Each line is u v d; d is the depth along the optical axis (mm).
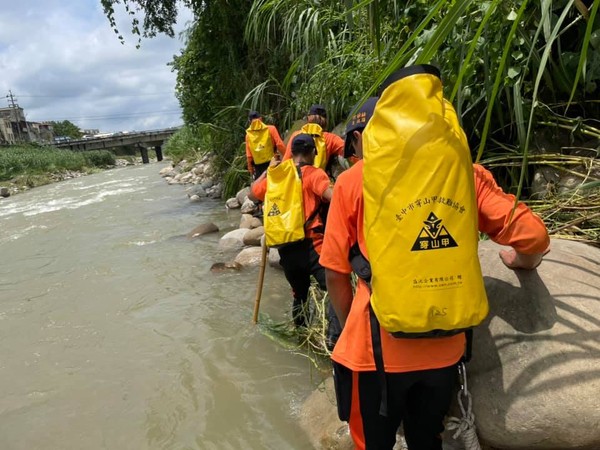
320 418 2521
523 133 2861
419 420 1710
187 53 12203
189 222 8484
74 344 3984
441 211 1368
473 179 1437
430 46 1537
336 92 5832
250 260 5461
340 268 1687
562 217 2771
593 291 1927
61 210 12359
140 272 5762
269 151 6297
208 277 5211
